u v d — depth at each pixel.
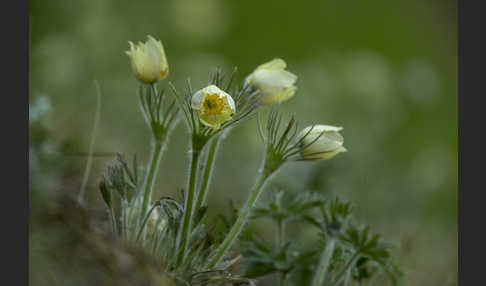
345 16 2.73
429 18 3.07
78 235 1.26
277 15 2.53
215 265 1.29
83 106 1.60
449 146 2.37
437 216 1.70
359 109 2.06
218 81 1.30
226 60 2.27
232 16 2.37
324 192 1.50
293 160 1.30
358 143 1.81
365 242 1.30
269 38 2.48
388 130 2.14
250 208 1.30
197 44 2.22
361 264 1.34
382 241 1.31
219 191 1.57
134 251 1.26
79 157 1.39
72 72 1.65
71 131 1.47
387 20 2.84
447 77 2.83
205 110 1.26
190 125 1.28
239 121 1.29
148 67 1.30
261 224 1.47
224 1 2.38
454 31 3.11
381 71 2.18
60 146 1.38
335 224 1.30
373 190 1.54
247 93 1.31
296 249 1.35
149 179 1.30
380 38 2.77
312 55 2.44
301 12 2.57
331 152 1.30
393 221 1.54
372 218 1.51
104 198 1.29
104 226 1.30
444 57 2.96
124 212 1.29
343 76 2.13
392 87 2.25
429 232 1.60
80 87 1.65
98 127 1.55
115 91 1.66
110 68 1.76
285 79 1.31
